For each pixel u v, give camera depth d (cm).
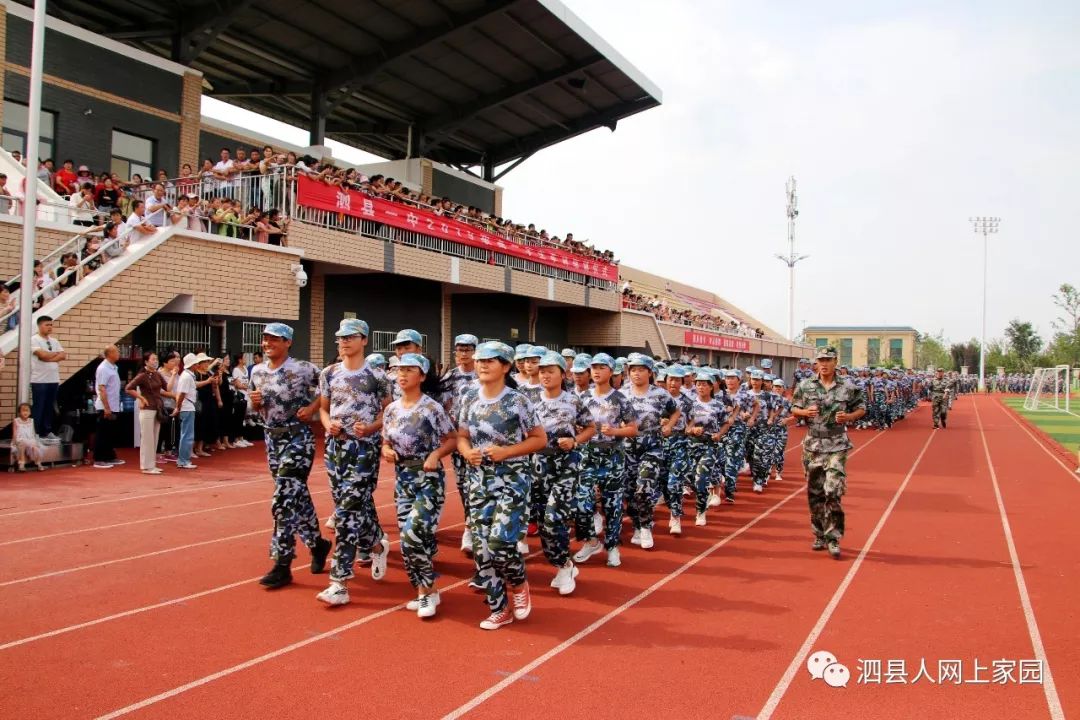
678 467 907
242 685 465
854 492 1246
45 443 1192
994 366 8688
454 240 2097
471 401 580
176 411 1258
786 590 678
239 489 1098
